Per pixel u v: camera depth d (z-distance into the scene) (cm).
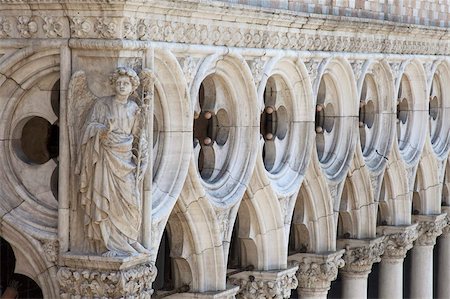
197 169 2966
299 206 3459
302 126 3341
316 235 3478
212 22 2900
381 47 3719
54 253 2659
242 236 3209
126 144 2594
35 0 2603
